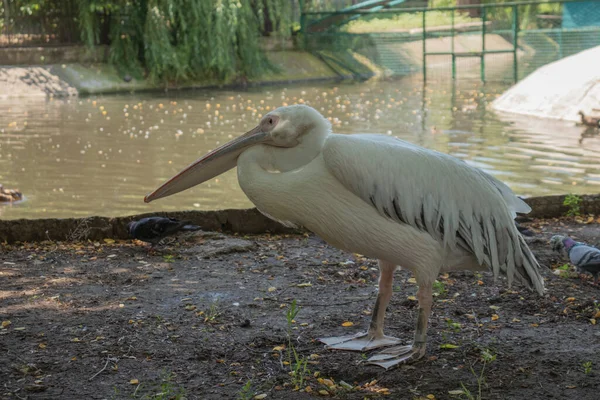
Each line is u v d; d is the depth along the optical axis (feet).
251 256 23.68
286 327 17.63
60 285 20.65
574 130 60.08
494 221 15.14
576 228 27.04
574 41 103.71
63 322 17.78
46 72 88.17
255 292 20.16
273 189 15.10
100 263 22.91
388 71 109.19
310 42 111.04
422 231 14.90
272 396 14.10
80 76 89.35
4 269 22.09
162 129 62.18
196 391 14.30
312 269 22.26
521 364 15.38
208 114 71.10
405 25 119.65
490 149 52.39
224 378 14.92
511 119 66.23
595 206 29.30
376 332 16.74
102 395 14.12
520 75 100.27
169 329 17.40
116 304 19.08
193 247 24.52
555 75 71.15
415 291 20.33
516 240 15.42
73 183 43.42
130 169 47.19
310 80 103.14
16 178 44.60
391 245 15.02
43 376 14.90
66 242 25.46
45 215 36.63
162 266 22.63
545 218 28.78
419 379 14.82
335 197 14.93
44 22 94.84
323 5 112.27
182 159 50.16
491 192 15.24
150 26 91.30
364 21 115.85
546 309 18.74
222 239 25.22
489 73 103.14
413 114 69.87
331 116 68.90
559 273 21.67
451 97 82.23
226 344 16.58
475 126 62.49
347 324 17.84
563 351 16.03
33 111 72.59
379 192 14.49
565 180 43.09
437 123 64.39
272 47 107.55
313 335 17.21
